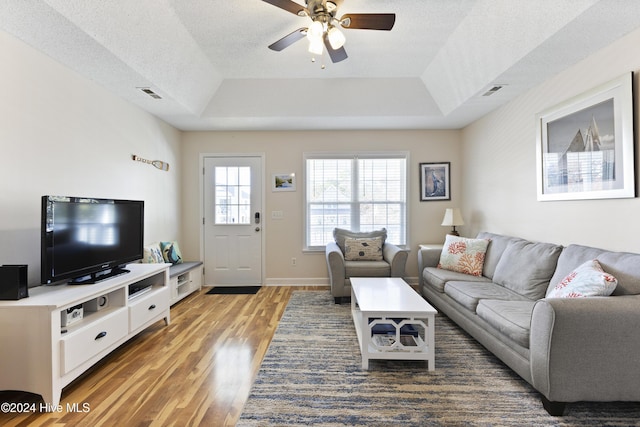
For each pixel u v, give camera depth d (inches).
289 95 146.9
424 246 168.1
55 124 95.7
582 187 94.7
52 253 79.7
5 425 63.1
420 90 145.8
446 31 105.4
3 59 80.4
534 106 117.2
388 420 64.0
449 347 98.4
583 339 62.9
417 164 180.5
